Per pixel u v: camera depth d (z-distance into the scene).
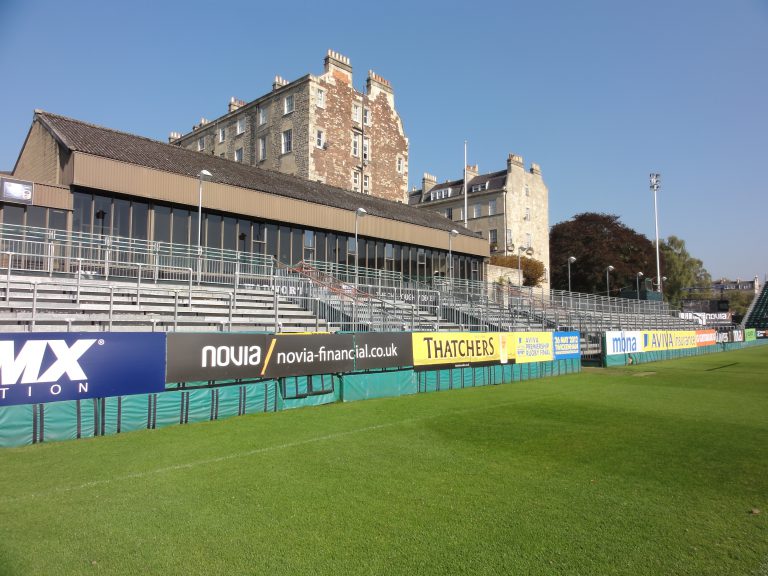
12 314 13.55
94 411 10.15
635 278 69.00
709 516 6.35
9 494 6.84
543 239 70.94
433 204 73.94
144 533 5.68
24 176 25.14
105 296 17.59
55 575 4.73
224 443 9.74
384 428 11.37
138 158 22.69
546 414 13.39
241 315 19.36
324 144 43.62
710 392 18.11
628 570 4.96
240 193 25.19
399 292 29.61
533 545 5.50
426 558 5.17
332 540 5.57
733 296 117.38
